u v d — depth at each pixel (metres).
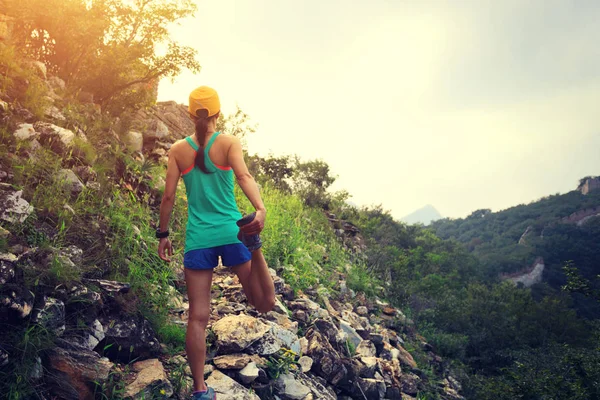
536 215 185.25
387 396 5.29
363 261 14.62
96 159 5.32
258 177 13.97
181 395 2.90
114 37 9.09
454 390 9.45
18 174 3.77
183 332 3.55
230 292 4.94
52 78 7.34
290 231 8.64
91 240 3.76
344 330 6.30
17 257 2.65
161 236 2.59
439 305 22.14
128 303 3.25
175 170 2.46
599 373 12.08
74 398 2.41
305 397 3.60
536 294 98.31
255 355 3.65
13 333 2.34
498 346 23.23
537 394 12.18
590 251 127.94
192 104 2.43
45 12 7.51
